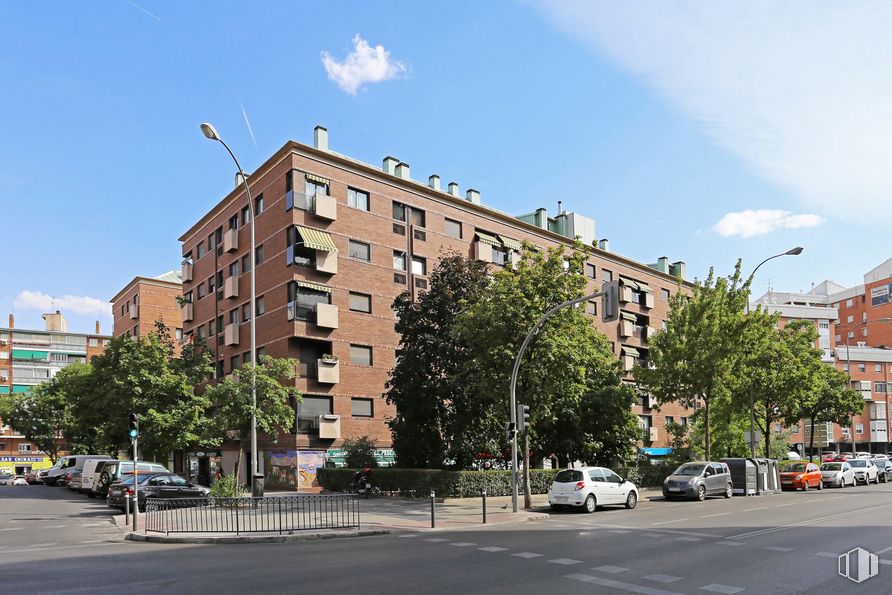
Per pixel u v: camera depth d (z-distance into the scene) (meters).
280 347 34.84
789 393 37.91
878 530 15.30
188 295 48.56
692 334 31.31
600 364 31.44
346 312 35.72
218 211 44.25
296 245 34.38
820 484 35.09
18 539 15.71
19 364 81.12
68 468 42.81
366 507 22.09
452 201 42.06
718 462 28.27
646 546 13.18
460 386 26.41
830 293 106.19
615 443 31.73
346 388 35.19
